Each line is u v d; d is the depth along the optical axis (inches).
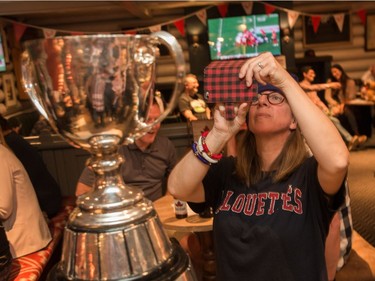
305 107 38.7
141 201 26.9
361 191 171.3
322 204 44.9
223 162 53.1
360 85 311.1
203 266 95.3
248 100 33.7
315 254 45.4
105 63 23.2
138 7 229.8
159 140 106.2
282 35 293.4
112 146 25.8
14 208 92.0
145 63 24.8
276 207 46.4
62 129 25.1
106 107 24.0
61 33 273.6
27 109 286.2
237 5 288.2
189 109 207.6
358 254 86.1
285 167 47.8
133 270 24.6
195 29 298.5
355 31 324.8
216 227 50.0
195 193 48.9
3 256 77.7
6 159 89.0
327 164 39.7
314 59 311.0
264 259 45.6
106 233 24.6
